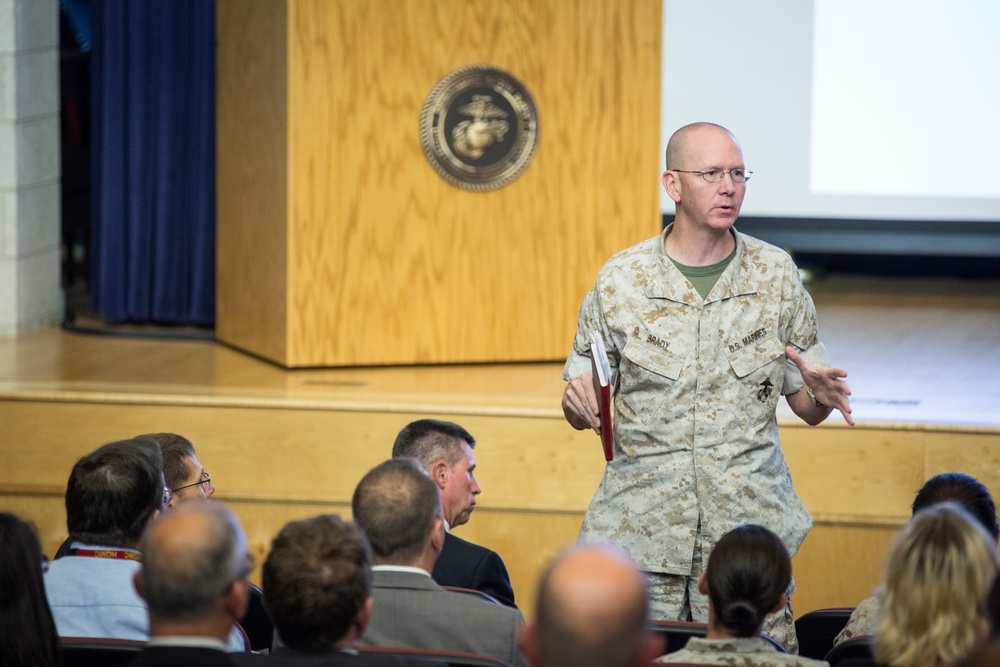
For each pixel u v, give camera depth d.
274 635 6.17
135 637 6.73
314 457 12.58
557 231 14.64
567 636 4.04
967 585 5.16
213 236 17.20
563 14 14.28
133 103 17.30
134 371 14.26
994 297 20.06
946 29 18.92
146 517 7.03
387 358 14.54
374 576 6.25
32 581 5.72
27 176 16.86
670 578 7.72
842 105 19.19
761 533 5.90
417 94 14.17
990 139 19.03
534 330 14.79
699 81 19.27
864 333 17.23
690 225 7.59
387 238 14.35
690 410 7.62
